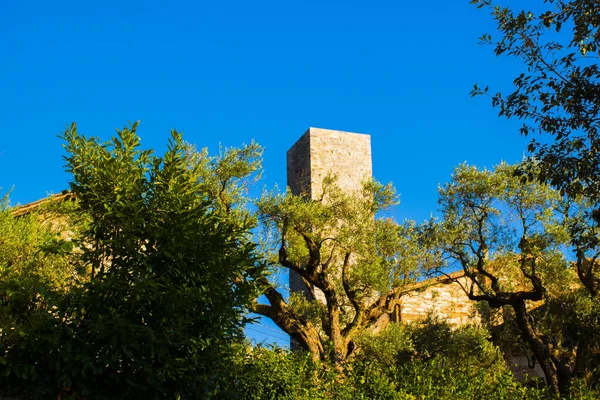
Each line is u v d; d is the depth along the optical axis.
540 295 20.12
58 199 15.25
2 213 13.94
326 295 20.59
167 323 8.95
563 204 20.11
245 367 11.26
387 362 22.14
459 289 29.31
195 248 9.23
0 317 8.63
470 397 16.23
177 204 9.33
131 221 9.07
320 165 37.44
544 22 11.95
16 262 12.61
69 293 9.41
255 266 10.49
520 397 16.78
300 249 22.00
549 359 20.11
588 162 11.55
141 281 8.58
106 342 8.66
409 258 21.27
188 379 9.15
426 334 24.17
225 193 19.00
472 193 20.89
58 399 8.30
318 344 19.47
